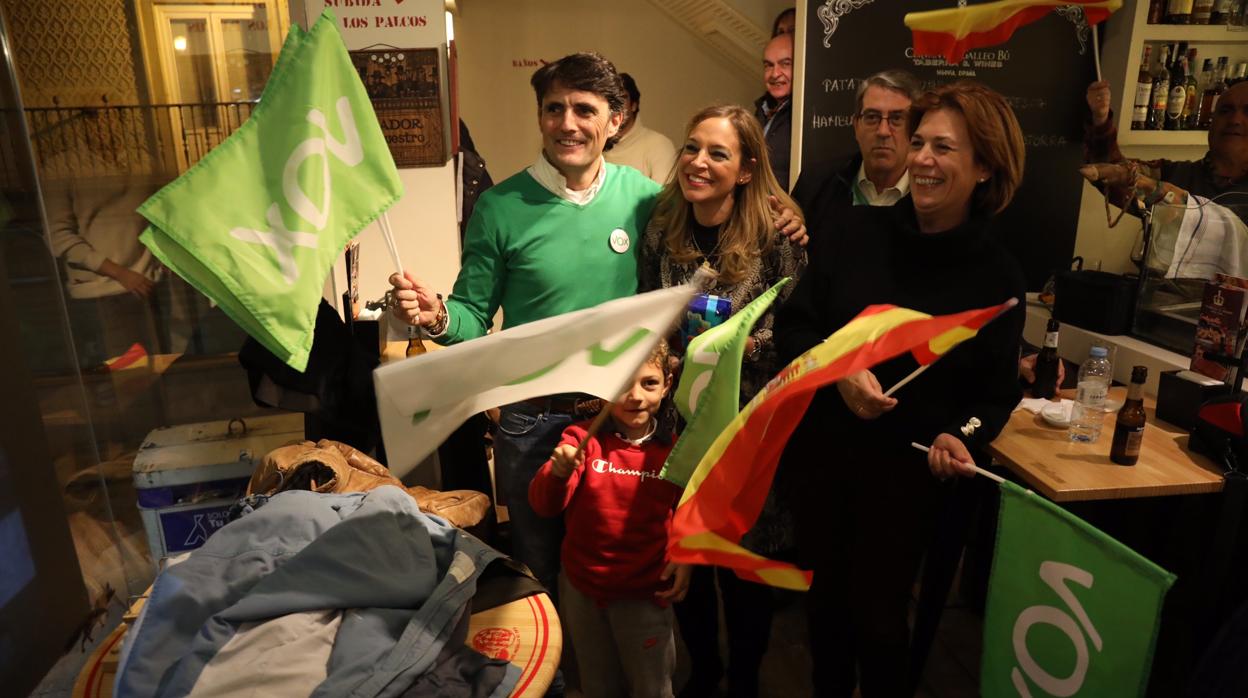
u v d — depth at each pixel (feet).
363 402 6.88
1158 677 7.23
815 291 6.31
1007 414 6.08
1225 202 8.47
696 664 7.02
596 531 5.80
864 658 6.28
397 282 5.43
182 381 7.73
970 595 8.66
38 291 6.88
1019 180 5.74
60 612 7.09
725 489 3.91
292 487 5.90
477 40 14.44
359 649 4.24
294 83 4.85
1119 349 8.39
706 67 14.89
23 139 6.57
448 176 9.46
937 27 8.51
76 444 7.32
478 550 5.06
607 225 6.62
